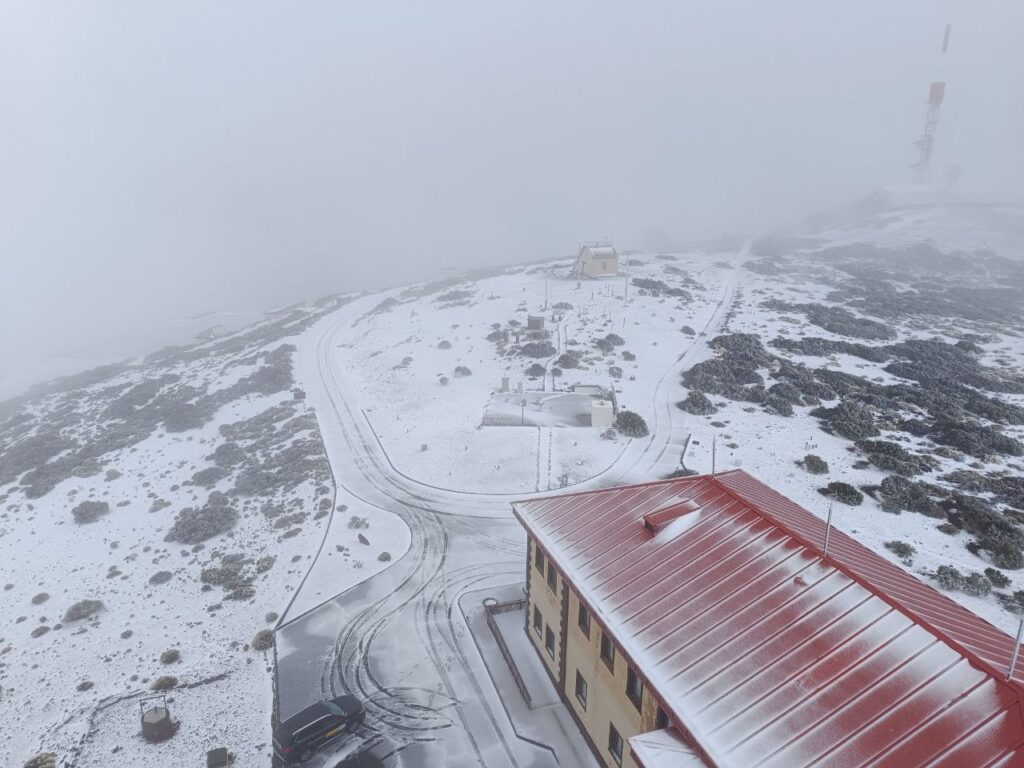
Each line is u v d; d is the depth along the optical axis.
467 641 29.92
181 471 51.56
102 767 24.36
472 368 66.19
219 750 24.19
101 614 34.31
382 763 23.47
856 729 14.10
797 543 20.17
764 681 16.03
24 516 45.81
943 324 78.38
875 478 40.69
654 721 17.98
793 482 40.78
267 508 43.62
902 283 102.25
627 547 23.00
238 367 77.19
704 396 54.72
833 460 43.59
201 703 27.27
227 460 52.19
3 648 32.12
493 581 34.56
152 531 42.62
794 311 82.94
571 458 46.81
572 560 23.56
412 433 53.69
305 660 29.20
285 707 26.44
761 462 43.91
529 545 27.67
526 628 29.92
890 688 14.77
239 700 27.34
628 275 99.25
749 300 88.81
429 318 86.31
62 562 39.72
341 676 28.08
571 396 57.59
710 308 84.19
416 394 61.44
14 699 28.45
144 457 54.59
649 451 46.97
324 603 33.34
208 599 34.75
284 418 59.59
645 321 76.38
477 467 47.06
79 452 56.22
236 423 60.25
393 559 36.94
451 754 23.72
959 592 29.44
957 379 58.50
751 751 14.42
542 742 23.92
